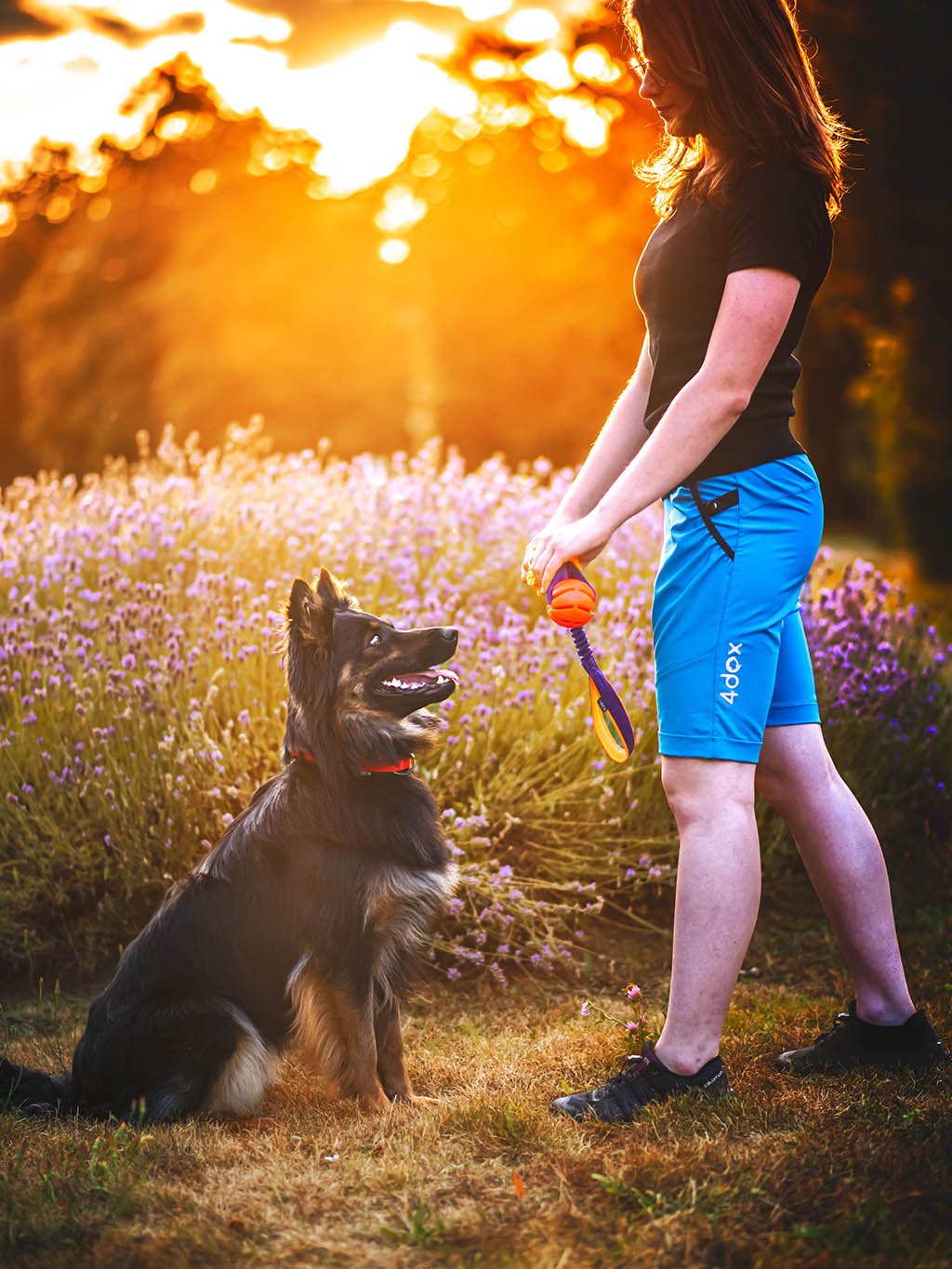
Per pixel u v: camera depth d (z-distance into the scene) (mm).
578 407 26219
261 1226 2496
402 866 3449
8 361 29234
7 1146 2959
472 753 4941
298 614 3559
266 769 4848
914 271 12492
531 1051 3623
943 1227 2303
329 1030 3336
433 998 4348
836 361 16094
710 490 2908
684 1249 2287
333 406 28453
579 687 5199
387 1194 2635
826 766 3178
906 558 14805
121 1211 2555
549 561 2975
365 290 28906
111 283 28312
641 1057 3104
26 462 29453
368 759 3504
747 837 2916
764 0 2812
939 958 4309
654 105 3023
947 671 6207
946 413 14094
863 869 3158
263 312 28453
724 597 2883
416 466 7129
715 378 2793
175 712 4809
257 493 6812
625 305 22844
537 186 25344
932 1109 2828
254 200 28547
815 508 3004
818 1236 2273
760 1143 2719
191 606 5516
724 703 2881
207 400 27469
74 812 4738
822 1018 3723
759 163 2824
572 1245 2336
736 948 2922
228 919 3410
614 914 5004
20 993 4395
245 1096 3303
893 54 11281
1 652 4973
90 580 5871
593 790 4957
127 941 4625
